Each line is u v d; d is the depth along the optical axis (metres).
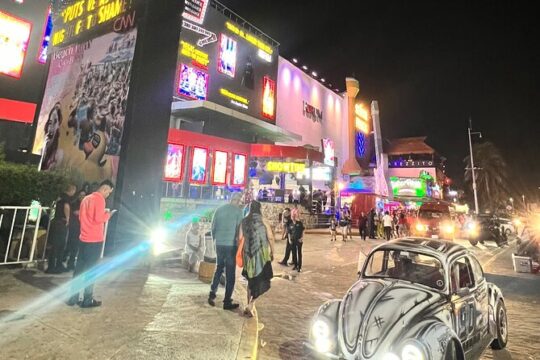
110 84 9.58
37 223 7.45
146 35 9.23
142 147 8.97
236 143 23.09
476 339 4.59
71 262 7.29
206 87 24.95
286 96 34.66
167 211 17.77
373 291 4.27
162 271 8.49
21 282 6.26
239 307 6.09
